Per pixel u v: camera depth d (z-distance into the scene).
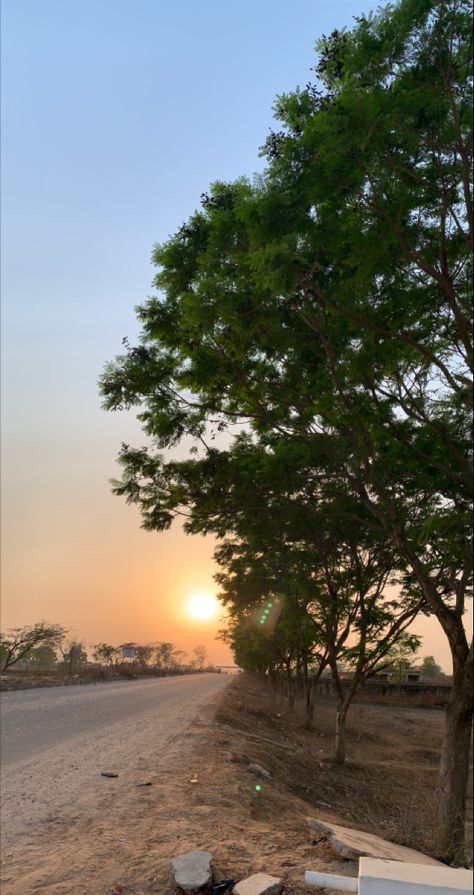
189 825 7.73
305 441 8.98
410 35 5.22
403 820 8.36
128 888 5.65
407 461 9.34
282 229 5.39
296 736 25.61
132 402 9.15
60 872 6.09
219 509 10.41
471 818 8.66
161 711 24.41
